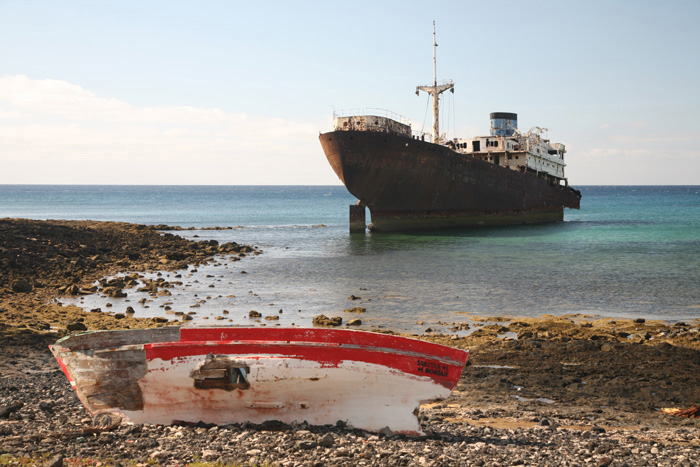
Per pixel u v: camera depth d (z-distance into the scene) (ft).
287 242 179.32
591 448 33.45
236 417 35.17
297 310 82.58
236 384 34.73
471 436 35.50
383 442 32.53
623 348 59.67
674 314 80.23
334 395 35.19
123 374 34.47
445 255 143.13
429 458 29.71
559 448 33.27
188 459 27.89
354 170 184.34
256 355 34.86
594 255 140.77
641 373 52.54
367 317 78.18
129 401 34.68
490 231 206.59
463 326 72.74
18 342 58.59
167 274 115.14
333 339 38.01
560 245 163.22
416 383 35.40
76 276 105.50
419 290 97.96
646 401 46.26
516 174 229.04
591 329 70.23
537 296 92.58
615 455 32.27
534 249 154.20
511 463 29.63
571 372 53.16
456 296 92.79
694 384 49.98
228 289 99.19
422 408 43.75
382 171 185.06
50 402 38.42
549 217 261.65
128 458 27.76
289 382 34.86
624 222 256.52
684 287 99.45
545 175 265.13
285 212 373.20
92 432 31.68
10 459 26.27
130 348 34.45
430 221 207.62
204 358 34.58
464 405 44.86
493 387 49.24
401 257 140.15
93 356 34.32
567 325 72.64
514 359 57.31
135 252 137.08
